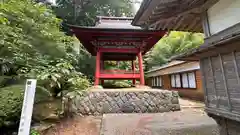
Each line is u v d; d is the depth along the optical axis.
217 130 3.32
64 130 3.37
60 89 4.10
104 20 8.44
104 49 7.13
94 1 12.57
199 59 2.85
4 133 2.89
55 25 5.00
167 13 3.14
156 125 3.69
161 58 14.59
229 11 2.41
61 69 3.74
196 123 3.83
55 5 11.23
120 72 6.98
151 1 2.59
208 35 2.87
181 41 13.21
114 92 5.17
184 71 9.28
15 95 3.08
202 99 7.79
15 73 3.78
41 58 4.25
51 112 3.93
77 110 4.79
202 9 2.96
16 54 3.49
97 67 6.86
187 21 3.62
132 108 5.05
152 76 15.75
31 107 2.20
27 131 2.07
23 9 4.06
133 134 3.18
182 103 7.19
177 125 3.70
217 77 2.36
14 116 2.94
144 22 3.50
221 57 2.26
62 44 4.73
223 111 2.20
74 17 11.49
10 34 3.31
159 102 5.23
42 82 3.65
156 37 6.92
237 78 1.95
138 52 7.27
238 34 1.54
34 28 4.09
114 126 3.63
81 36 6.77
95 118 4.46
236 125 2.18
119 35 6.72
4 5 3.41
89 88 5.29
